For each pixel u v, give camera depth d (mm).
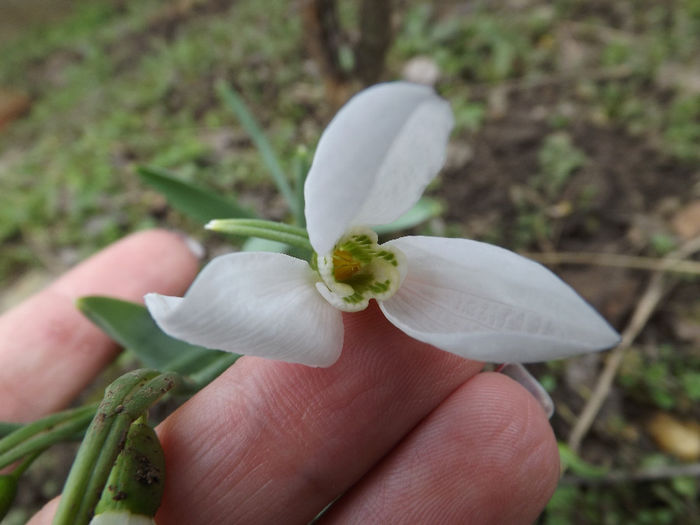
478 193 135
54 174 165
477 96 157
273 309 48
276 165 96
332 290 52
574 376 107
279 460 62
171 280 102
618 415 103
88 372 97
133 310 75
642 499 97
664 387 104
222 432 62
